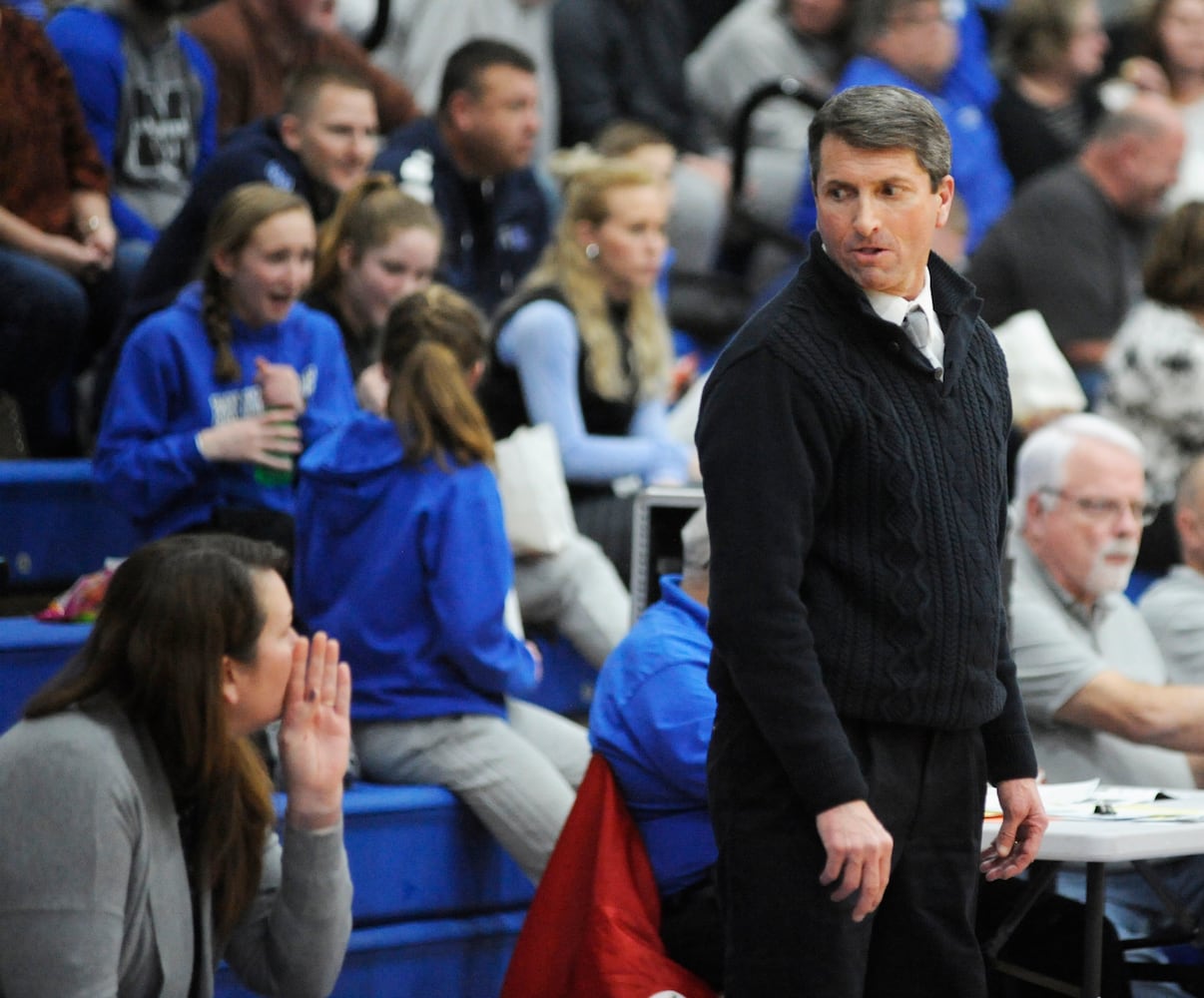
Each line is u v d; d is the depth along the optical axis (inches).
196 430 570.9
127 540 648.4
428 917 523.8
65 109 676.7
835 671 333.4
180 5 751.7
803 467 330.0
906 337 335.6
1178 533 621.9
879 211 330.3
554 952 447.2
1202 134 1027.3
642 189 665.0
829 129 334.0
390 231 621.9
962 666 337.4
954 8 1013.2
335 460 524.4
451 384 518.9
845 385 332.5
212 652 359.9
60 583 636.1
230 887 378.3
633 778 452.8
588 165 674.2
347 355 632.4
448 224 752.3
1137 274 861.2
